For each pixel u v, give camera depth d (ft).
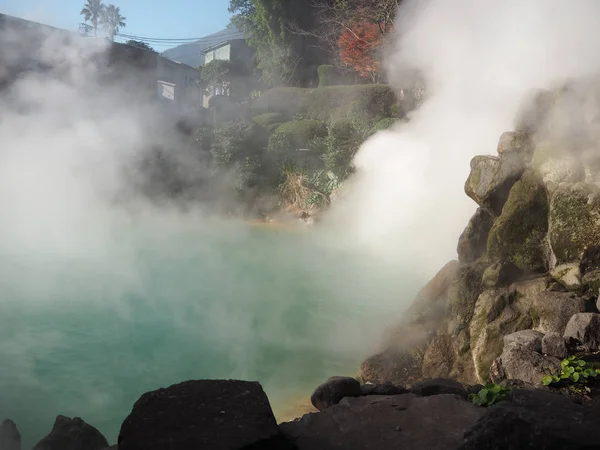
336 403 12.00
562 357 14.26
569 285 17.12
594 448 6.97
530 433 7.30
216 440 7.68
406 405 10.69
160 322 25.04
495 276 18.40
